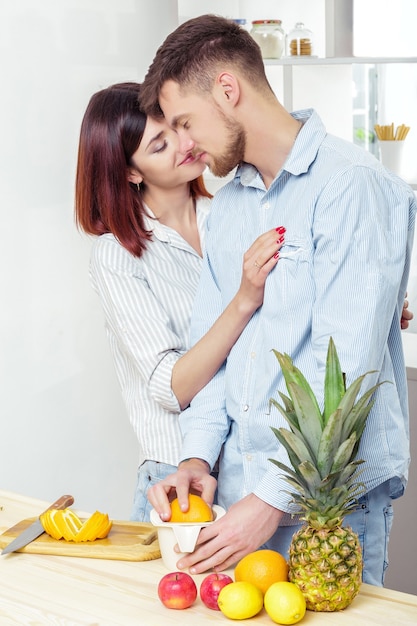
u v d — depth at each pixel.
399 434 1.65
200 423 1.76
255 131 1.62
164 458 1.94
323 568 1.32
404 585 2.87
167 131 1.95
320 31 3.56
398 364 1.73
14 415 2.70
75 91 2.79
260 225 1.69
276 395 1.62
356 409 1.30
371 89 3.54
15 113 2.62
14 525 1.72
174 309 1.97
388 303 1.51
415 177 3.08
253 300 1.66
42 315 2.76
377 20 3.18
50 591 1.45
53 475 2.83
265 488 1.48
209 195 2.15
